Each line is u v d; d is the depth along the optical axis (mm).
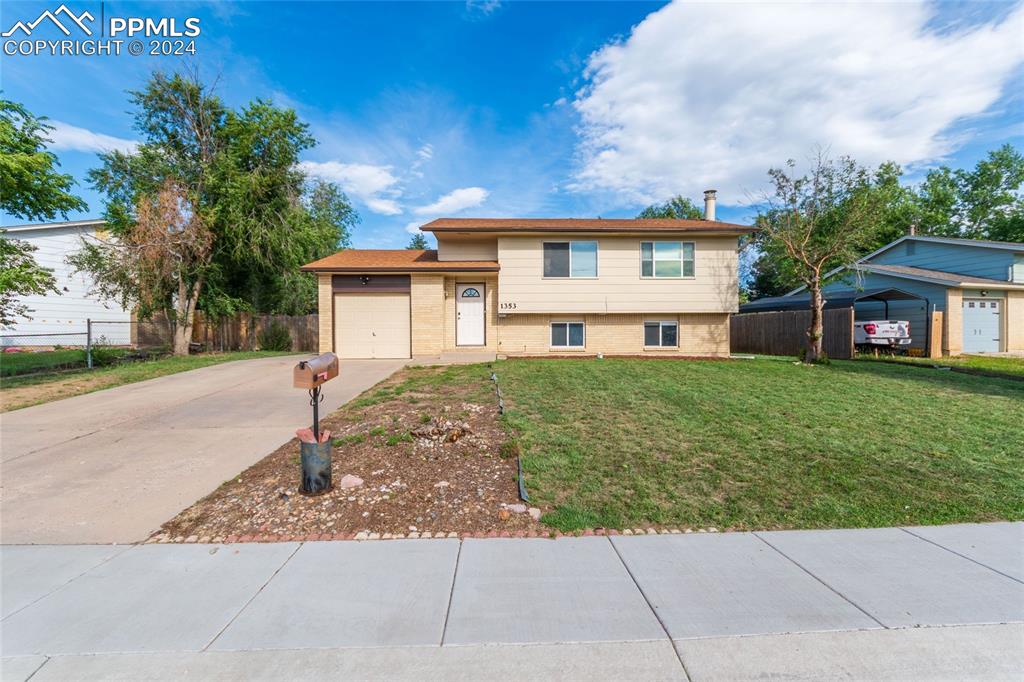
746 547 3732
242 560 3559
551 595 3086
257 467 5523
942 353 17016
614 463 5395
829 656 2531
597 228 14773
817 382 10312
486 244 16141
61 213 13914
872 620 2828
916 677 2393
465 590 3146
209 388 10281
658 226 15211
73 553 3688
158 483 5086
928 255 20953
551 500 4527
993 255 18484
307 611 2928
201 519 4262
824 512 4340
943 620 2832
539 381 10039
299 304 26438
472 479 4996
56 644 2641
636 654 2543
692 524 4125
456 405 7902
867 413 7578
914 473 5188
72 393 9914
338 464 5434
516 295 15195
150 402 8938
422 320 14867
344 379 10938
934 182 33750
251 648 2596
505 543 3797
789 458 5590
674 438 6258
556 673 2404
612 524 4109
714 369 12078
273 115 19062
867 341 16812
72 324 20984
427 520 4184
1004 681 2373
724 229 14945
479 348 15586
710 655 2537
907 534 3959
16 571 3420
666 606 2963
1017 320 18484
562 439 6117
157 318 21328
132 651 2584
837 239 13742
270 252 19547
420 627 2770
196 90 18656
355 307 14992
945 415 7504
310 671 2424
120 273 16391
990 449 5938
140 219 16453
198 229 17578
